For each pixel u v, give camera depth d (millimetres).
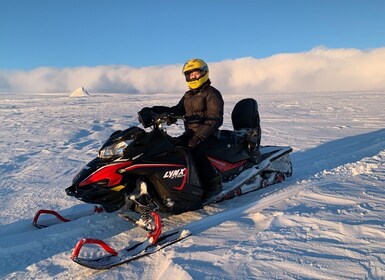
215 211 3781
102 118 16562
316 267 2367
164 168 3299
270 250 2668
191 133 3760
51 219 3762
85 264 2598
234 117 4637
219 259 2633
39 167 6418
